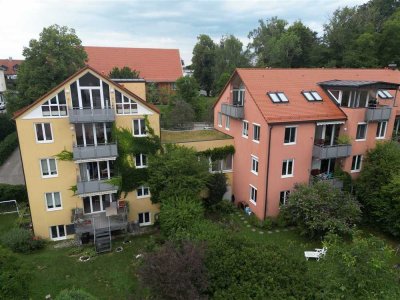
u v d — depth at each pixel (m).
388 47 50.78
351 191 25.22
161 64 67.94
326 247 15.70
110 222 22.98
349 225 22.19
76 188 22.83
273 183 24.03
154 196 24.53
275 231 23.64
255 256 14.59
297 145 23.81
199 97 55.41
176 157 22.97
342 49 60.50
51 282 18.36
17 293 13.78
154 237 22.06
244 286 13.23
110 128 22.72
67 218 23.34
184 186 22.66
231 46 71.00
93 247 22.17
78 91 20.84
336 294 12.42
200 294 13.59
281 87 25.52
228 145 28.09
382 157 23.67
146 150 23.98
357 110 23.91
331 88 25.50
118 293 17.42
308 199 21.91
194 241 15.84
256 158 24.58
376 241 14.30
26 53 34.59
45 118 20.77
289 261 14.51
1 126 45.31
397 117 27.61
